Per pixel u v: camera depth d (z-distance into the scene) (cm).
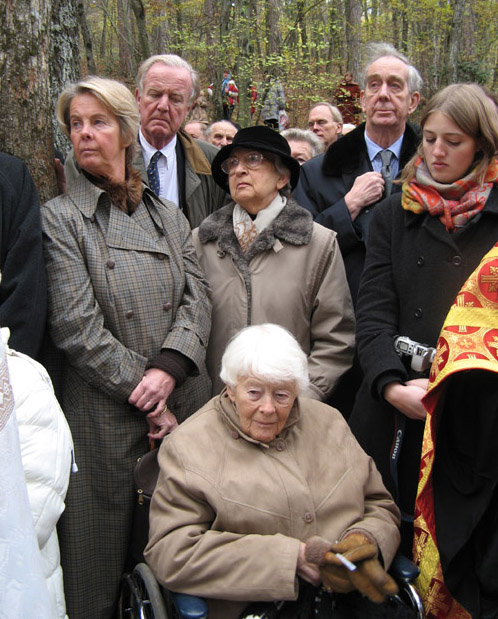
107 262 217
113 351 211
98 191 222
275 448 191
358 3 1283
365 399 222
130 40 1139
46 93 238
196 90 319
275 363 181
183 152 317
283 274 247
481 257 193
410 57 1309
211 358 255
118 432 218
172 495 184
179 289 233
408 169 212
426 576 191
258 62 711
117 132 225
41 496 139
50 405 146
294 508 182
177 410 238
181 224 249
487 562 174
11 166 209
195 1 963
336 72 1289
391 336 209
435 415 177
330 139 516
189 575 172
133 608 207
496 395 171
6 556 91
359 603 181
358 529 180
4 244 199
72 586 216
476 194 192
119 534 221
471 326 177
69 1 408
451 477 182
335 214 281
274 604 178
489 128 186
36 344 200
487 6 1323
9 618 91
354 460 197
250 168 246
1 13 219
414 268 205
